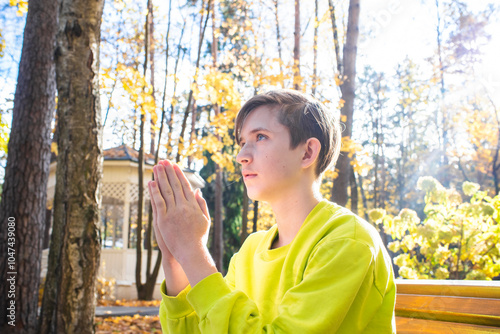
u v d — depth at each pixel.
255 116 1.01
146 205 15.08
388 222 3.92
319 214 0.96
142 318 7.12
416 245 4.08
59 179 3.89
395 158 30.11
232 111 7.49
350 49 6.15
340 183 5.82
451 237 3.44
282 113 0.99
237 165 12.77
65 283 3.68
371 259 0.82
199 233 0.88
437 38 10.56
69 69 3.94
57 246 4.15
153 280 10.13
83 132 3.89
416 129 25.86
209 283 0.83
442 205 3.74
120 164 12.13
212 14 13.61
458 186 16.34
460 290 1.05
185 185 0.91
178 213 0.88
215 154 8.65
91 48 4.02
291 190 0.99
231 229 17.31
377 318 0.92
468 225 3.57
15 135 5.36
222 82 7.34
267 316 0.93
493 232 3.47
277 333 0.76
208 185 17.77
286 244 1.02
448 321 1.07
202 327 0.80
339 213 0.94
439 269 3.49
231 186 17.53
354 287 0.78
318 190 1.05
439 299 1.09
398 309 1.19
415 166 25.94
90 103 3.96
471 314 1.01
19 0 6.74
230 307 0.79
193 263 0.85
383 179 26.89
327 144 1.02
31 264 5.09
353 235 0.84
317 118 1.01
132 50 14.81
